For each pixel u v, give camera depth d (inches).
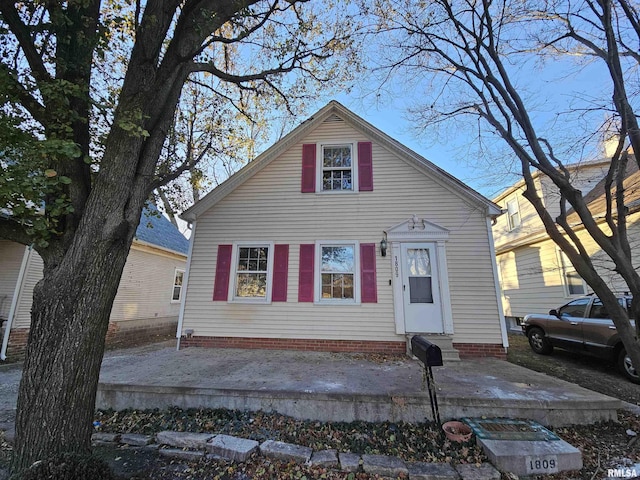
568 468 124.3
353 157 337.1
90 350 116.5
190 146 285.9
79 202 133.0
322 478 122.9
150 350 328.5
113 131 136.2
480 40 194.7
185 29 164.1
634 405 176.6
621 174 173.5
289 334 300.4
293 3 194.5
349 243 314.5
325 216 324.5
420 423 163.2
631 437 148.3
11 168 114.7
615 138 193.6
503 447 129.9
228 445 139.3
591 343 247.1
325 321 299.0
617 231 172.1
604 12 162.2
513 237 525.3
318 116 346.0
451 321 283.1
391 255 305.7
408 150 322.0
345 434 155.2
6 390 213.8
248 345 303.7
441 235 303.0
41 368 110.2
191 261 329.7
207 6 164.6
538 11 189.9
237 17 189.6
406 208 315.0
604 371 245.1
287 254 319.9
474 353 275.4
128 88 138.8
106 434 156.8
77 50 143.3
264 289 317.4
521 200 506.6
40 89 120.8
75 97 139.8
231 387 183.8
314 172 336.2
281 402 174.6
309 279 309.7
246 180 344.5
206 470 127.8
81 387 113.3
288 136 342.3
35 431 105.5
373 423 165.0
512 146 190.7
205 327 312.2
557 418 161.2
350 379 200.8
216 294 317.7
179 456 137.7
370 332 291.3
